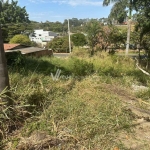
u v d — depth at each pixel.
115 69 9.88
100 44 22.31
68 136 3.15
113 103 4.71
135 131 3.63
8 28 44.47
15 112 3.53
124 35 22.84
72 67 9.17
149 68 12.19
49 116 3.76
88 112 3.98
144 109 4.85
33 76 5.75
